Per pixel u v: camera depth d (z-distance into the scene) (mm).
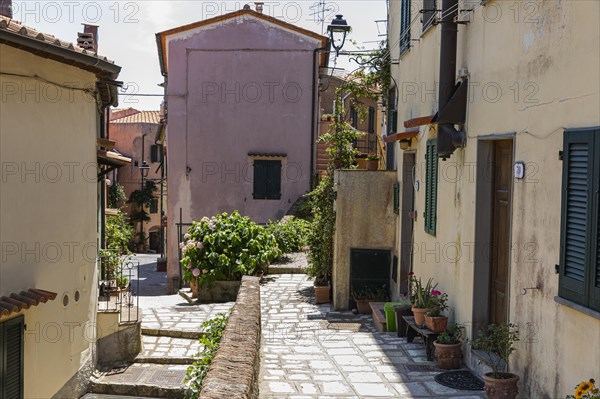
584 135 5180
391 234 12930
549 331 5855
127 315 11719
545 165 5988
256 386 6660
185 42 22078
